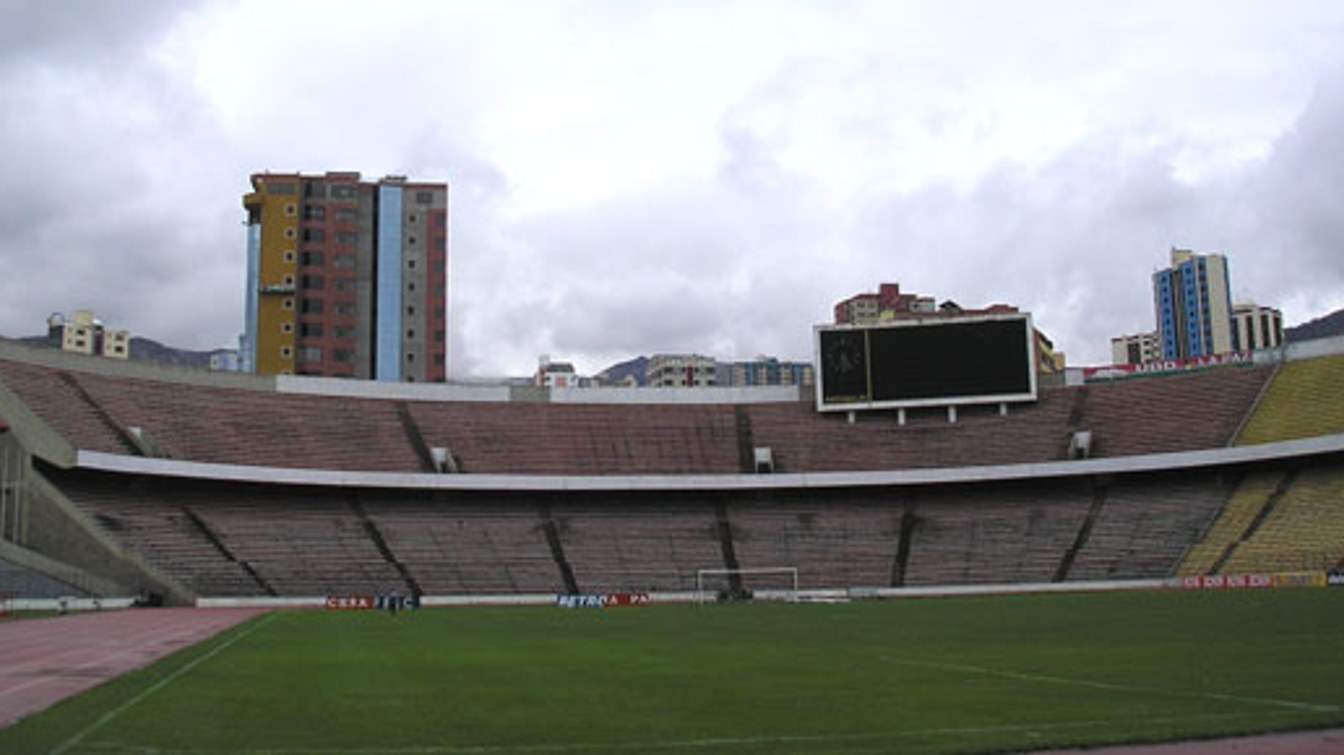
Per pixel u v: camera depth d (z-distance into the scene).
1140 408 94.94
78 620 56.12
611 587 83.69
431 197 153.75
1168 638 34.78
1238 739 16.55
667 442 98.69
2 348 82.19
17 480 76.00
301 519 85.69
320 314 147.12
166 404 88.00
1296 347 94.06
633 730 17.97
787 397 104.94
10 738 17.38
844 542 89.19
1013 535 87.44
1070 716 18.75
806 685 24.17
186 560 76.62
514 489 90.94
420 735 17.66
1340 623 39.47
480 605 78.44
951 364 98.94
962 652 32.16
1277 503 82.88
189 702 22.12
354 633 46.41
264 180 149.00
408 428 96.44
